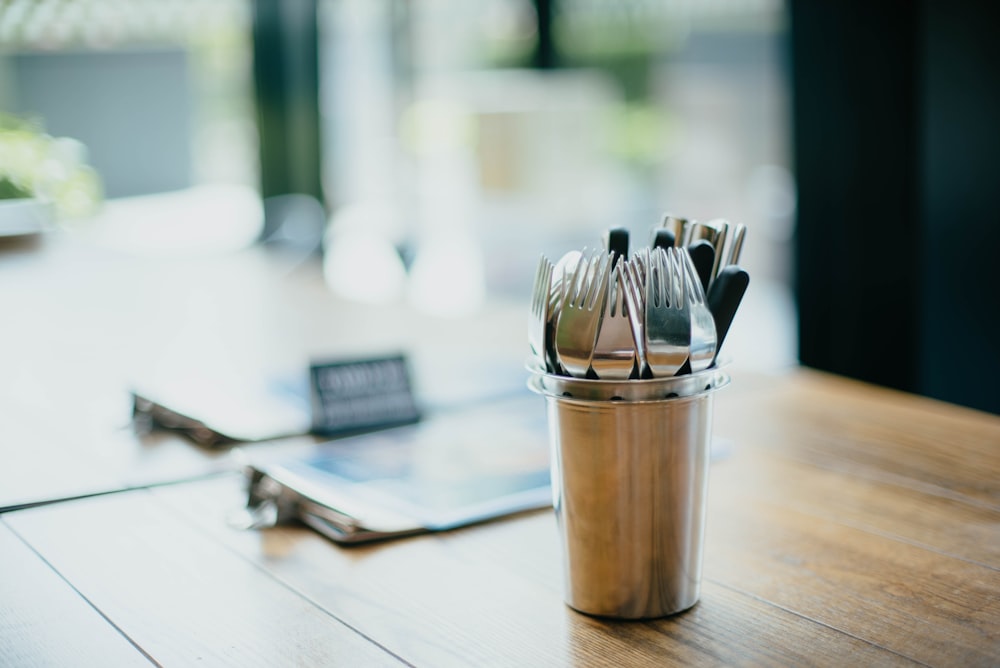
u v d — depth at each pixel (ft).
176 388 4.56
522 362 4.89
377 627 2.30
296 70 10.32
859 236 6.68
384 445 3.67
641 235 13.17
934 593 2.39
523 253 12.50
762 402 4.14
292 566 2.67
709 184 12.80
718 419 3.91
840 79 6.59
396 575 2.59
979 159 5.85
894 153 6.46
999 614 2.28
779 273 11.89
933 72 6.03
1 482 3.39
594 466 2.26
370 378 3.97
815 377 4.54
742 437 3.68
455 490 3.16
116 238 10.12
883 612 2.30
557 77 12.15
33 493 3.28
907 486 3.14
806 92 6.77
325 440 3.79
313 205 10.51
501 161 12.32
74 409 4.33
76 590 2.54
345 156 10.77
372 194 11.00
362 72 10.85
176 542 2.86
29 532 2.96
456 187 11.75
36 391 4.65
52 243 9.66
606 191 12.87
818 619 2.27
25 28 11.03
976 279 5.97
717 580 2.51
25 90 11.38
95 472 3.49
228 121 10.98
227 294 7.16
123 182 11.82
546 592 2.47
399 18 11.18
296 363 5.02
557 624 2.29
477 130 12.03
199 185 11.55
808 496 3.07
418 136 11.40
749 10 12.26
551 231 12.72
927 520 2.86
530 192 12.55
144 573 2.64
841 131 6.65
